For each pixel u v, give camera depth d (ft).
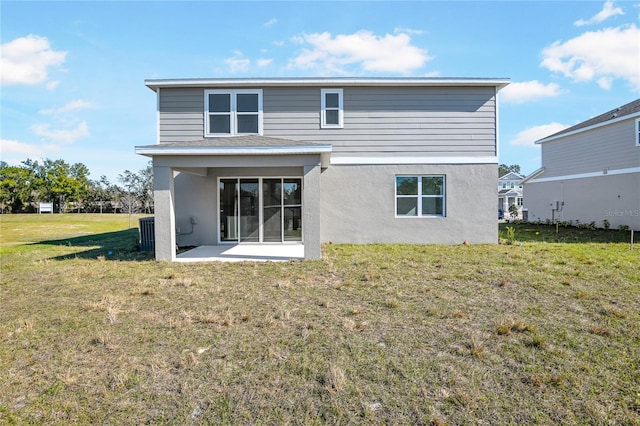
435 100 35.60
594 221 58.23
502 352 11.30
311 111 35.53
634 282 19.72
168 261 27.09
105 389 9.32
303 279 20.99
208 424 7.95
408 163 35.60
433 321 14.03
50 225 76.95
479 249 31.83
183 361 10.68
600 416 8.15
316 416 8.21
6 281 21.04
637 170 50.75
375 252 30.25
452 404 8.63
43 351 11.57
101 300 17.01
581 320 14.06
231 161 27.61
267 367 10.41
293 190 37.35
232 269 23.98
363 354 11.20
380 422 8.00
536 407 8.48
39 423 8.01
